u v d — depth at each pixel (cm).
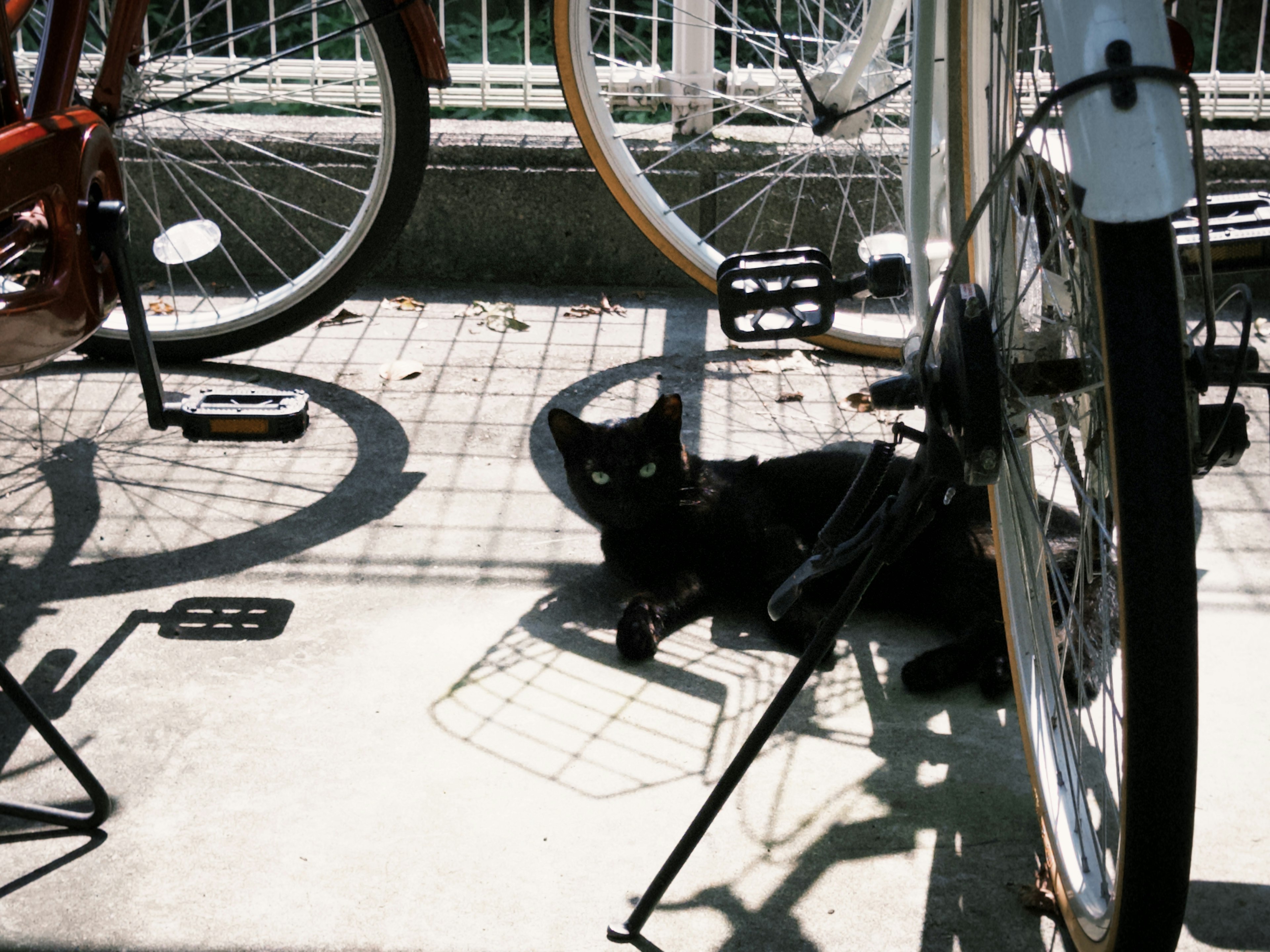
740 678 264
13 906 198
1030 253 183
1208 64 656
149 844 212
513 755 236
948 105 192
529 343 431
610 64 492
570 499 334
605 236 480
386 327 442
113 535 310
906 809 221
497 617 282
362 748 236
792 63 360
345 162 477
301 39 647
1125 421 115
